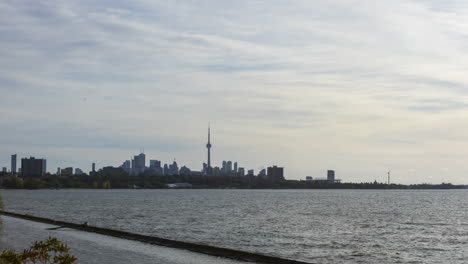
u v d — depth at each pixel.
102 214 120.12
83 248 43.09
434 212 138.38
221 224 89.00
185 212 129.38
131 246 44.53
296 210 141.62
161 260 36.88
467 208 163.12
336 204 190.25
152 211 134.38
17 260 18.61
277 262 36.16
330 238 67.38
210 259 37.28
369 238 68.81
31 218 73.81
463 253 55.56
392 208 160.00
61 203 189.12
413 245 62.03
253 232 73.94
